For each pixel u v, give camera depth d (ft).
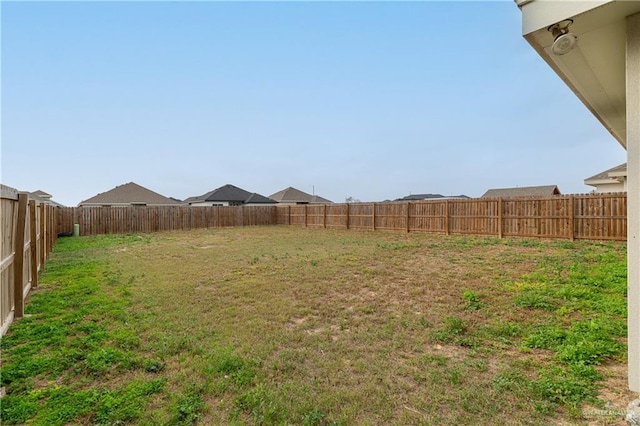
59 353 10.64
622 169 46.44
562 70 8.28
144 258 30.66
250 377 9.26
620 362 9.98
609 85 9.36
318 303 16.66
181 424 7.18
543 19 6.44
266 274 23.17
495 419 7.37
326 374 9.56
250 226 73.97
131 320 13.94
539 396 8.22
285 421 7.30
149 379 9.14
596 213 31.30
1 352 10.76
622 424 7.07
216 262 28.07
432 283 19.99
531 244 31.78
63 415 7.41
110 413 7.50
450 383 9.01
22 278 14.38
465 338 12.21
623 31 6.66
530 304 15.48
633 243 6.66
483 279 20.38
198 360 10.24
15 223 14.28
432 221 45.03
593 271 20.45
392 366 10.05
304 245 38.45
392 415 7.57
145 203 96.43
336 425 7.14
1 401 7.89
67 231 55.11
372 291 18.79
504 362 10.29
